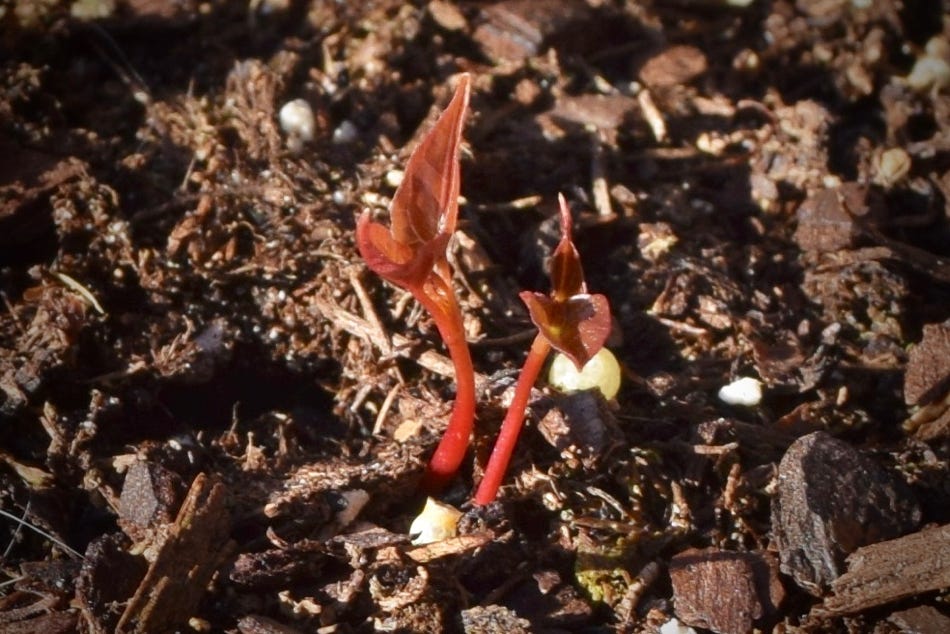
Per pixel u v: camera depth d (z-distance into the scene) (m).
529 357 0.11
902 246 0.13
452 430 0.11
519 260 0.12
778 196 0.13
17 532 0.11
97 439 0.11
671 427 0.12
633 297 0.12
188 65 0.13
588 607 0.11
